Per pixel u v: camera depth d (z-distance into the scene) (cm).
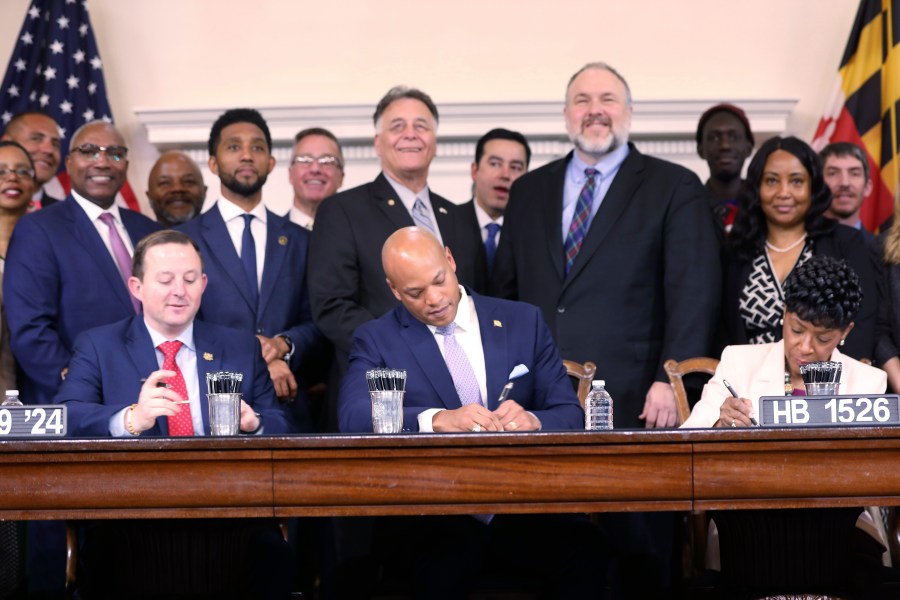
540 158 592
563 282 420
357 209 431
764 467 254
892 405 265
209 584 291
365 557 375
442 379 327
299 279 439
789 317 337
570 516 313
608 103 429
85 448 254
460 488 254
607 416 326
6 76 580
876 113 575
